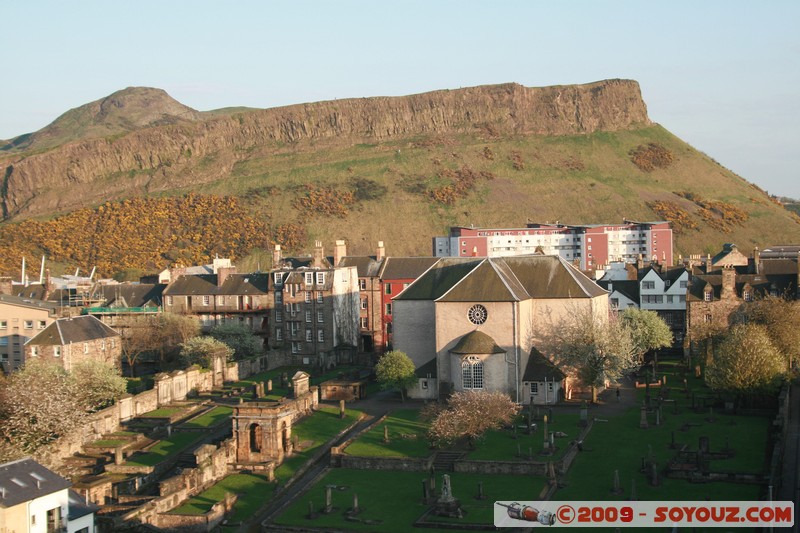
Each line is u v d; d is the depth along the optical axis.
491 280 128.25
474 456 99.12
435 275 138.62
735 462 91.12
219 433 113.81
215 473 98.62
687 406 119.31
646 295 171.75
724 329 146.75
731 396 117.50
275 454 103.88
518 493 87.81
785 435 97.25
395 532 80.00
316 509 86.75
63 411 105.12
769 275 165.00
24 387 107.38
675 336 169.62
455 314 128.12
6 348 160.75
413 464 98.81
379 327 182.00
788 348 126.44
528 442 104.06
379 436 109.69
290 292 172.38
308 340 171.25
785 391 112.25
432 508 84.12
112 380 124.62
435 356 135.62
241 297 181.38
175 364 163.00
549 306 131.25
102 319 171.62
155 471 99.81
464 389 125.06
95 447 108.00
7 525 74.06
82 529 80.69
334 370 162.88
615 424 111.12
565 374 128.25
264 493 94.62
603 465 94.88
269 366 162.88
